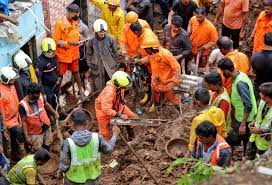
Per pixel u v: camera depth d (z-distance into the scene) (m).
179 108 11.81
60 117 12.16
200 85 10.80
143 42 11.07
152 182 8.92
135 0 14.18
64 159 7.80
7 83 10.00
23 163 8.15
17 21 10.87
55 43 11.48
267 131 8.23
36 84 9.90
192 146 7.84
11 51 11.05
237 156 9.77
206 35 12.20
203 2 14.57
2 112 10.01
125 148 10.29
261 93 8.11
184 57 12.19
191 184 6.14
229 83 8.88
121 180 9.38
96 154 7.93
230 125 9.01
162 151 9.66
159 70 11.30
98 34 11.84
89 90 13.09
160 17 16.19
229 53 10.02
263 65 9.69
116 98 10.32
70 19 11.84
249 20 15.10
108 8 13.02
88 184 8.08
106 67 12.18
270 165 5.86
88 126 11.42
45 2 12.44
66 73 13.20
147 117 12.09
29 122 10.19
